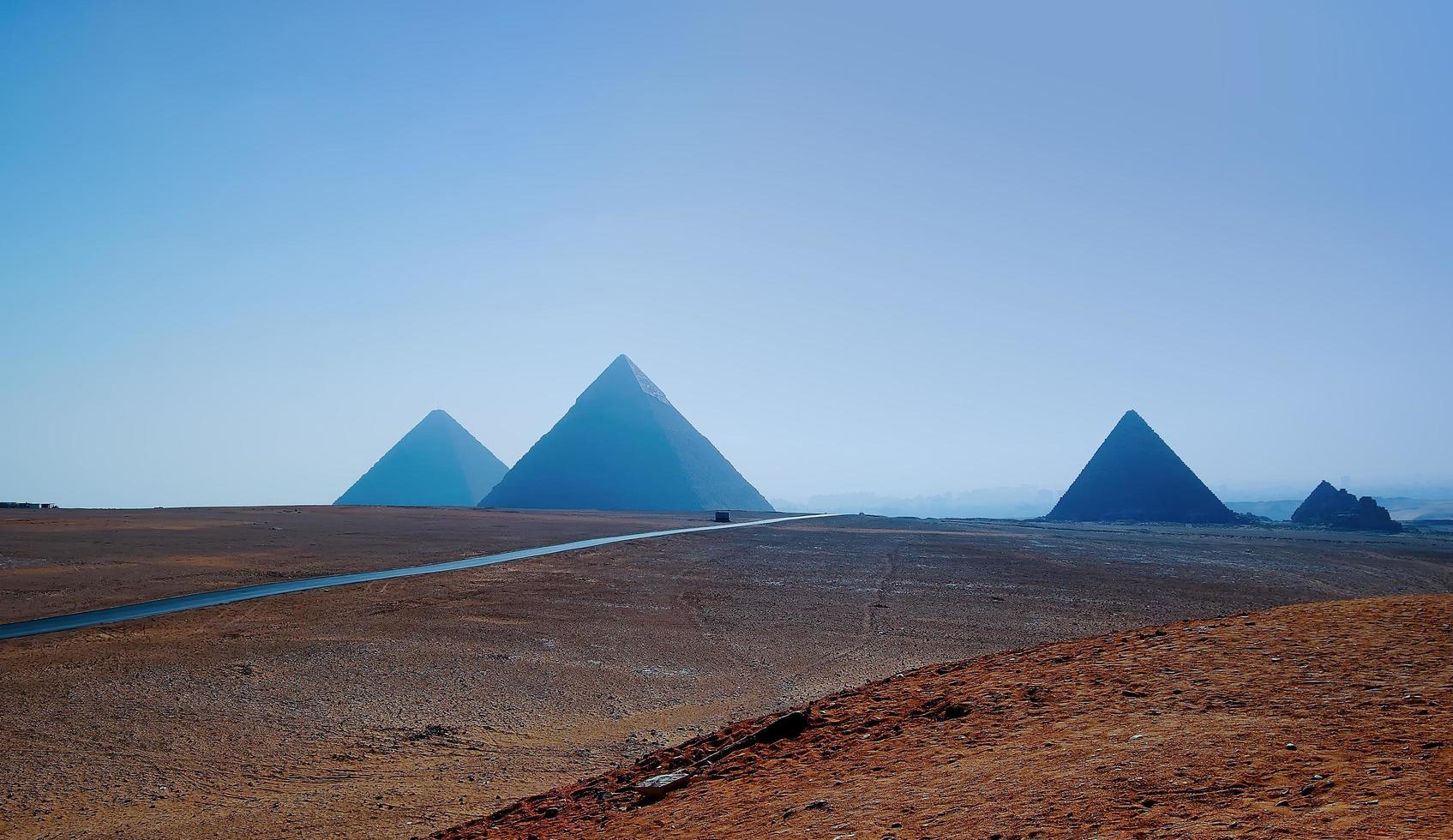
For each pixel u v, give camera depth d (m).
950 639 39.16
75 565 57.06
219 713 25.64
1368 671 12.41
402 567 64.00
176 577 54.31
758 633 40.03
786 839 9.70
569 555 75.69
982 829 8.75
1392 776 8.14
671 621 43.16
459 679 30.31
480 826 14.48
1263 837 7.16
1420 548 112.81
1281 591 59.56
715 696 28.88
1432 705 10.33
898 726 14.48
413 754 22.44
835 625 42.44
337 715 25.84
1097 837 7.93
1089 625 43.47
